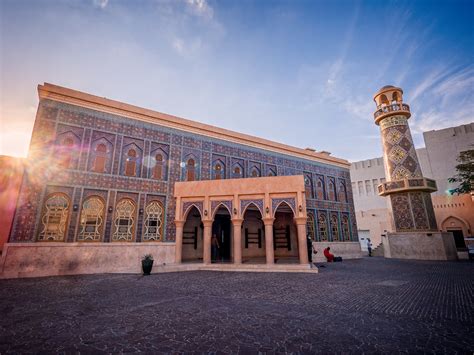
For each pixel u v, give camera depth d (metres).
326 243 20.64
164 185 14.66
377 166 41.06
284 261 15.27
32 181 11.25
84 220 12.09
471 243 26.12
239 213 13.61
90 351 3.60
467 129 33.16
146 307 5.84
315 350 3.57
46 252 10.94
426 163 35.53
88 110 13.17
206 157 16.78
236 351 3.57
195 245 16.20
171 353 3.53
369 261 18.72
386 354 3.43
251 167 18.80
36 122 11.78
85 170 12.51
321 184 22.39
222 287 8.29
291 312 5.42
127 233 13.08
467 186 22.56
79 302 6.29
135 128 14.45
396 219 22.25
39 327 4.54
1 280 9.59
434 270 12.91
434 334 4.11
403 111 23.22
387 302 6.22
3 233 11.38
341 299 6.56
